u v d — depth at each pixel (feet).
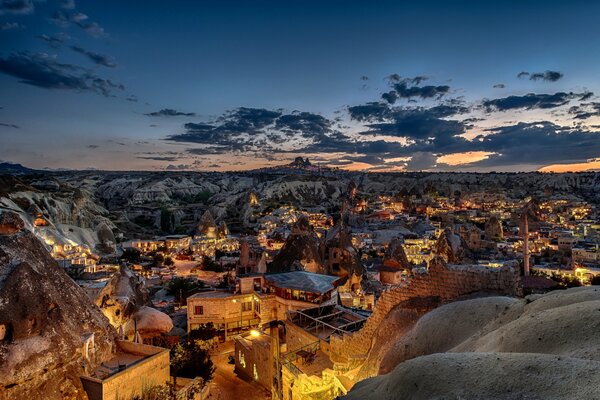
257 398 120.78
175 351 124.26
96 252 389.60
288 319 116.06
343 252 233.96
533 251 384.27
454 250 281.95
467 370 33.65
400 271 246.68
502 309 53.88
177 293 228.63
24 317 86.38
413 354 57.52
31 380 83.66
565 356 31.89
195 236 463.83
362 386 45.52
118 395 90.89
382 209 648.38
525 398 28.94
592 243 373.81
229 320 168.66
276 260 227.20
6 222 100.48
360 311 123.03
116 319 131.23
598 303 38.91
